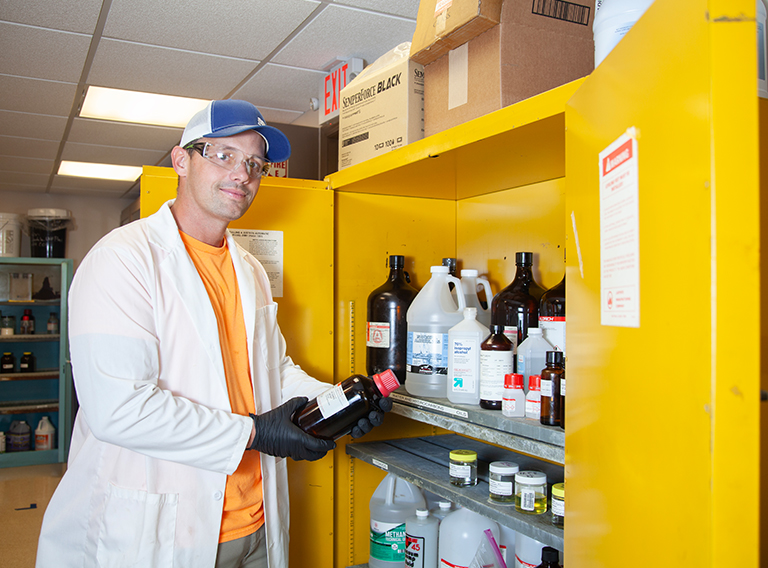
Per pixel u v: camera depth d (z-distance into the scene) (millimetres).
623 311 641
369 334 1842
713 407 443
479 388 1401
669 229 522
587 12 1304
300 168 2578
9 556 3127
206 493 1229
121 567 1149
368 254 1982
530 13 1235
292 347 1820
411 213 2057
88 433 1271
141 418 1078
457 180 1732
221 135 1250
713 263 441
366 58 2992
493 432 1226
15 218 5434
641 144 586
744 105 440
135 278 1171
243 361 1385
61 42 2789
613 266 671
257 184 1350
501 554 1505
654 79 554
